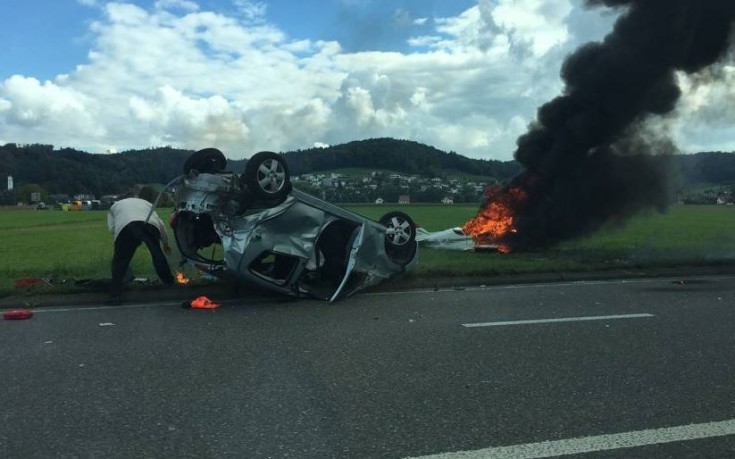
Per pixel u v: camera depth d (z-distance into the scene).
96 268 10.99
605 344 5.79
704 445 3.56
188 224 8.25
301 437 3.66
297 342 5.86
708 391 4.48
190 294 8.30
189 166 8.00
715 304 7.86
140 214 8.05
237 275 7.62
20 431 3.73
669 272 10.74
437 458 3.38
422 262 11.53
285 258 8.07
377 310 7.48
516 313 7.26
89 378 4.74
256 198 7.71
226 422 3.88
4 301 7.75
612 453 3.45
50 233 27.98
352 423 3.87
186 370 4.95
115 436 3.67
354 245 8.37
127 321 6.83
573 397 4.35
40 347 5.66
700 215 34.59
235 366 5.07
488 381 4.69
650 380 4.73
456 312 7.33
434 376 4.81
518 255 13.59
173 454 3.43
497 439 3.63
